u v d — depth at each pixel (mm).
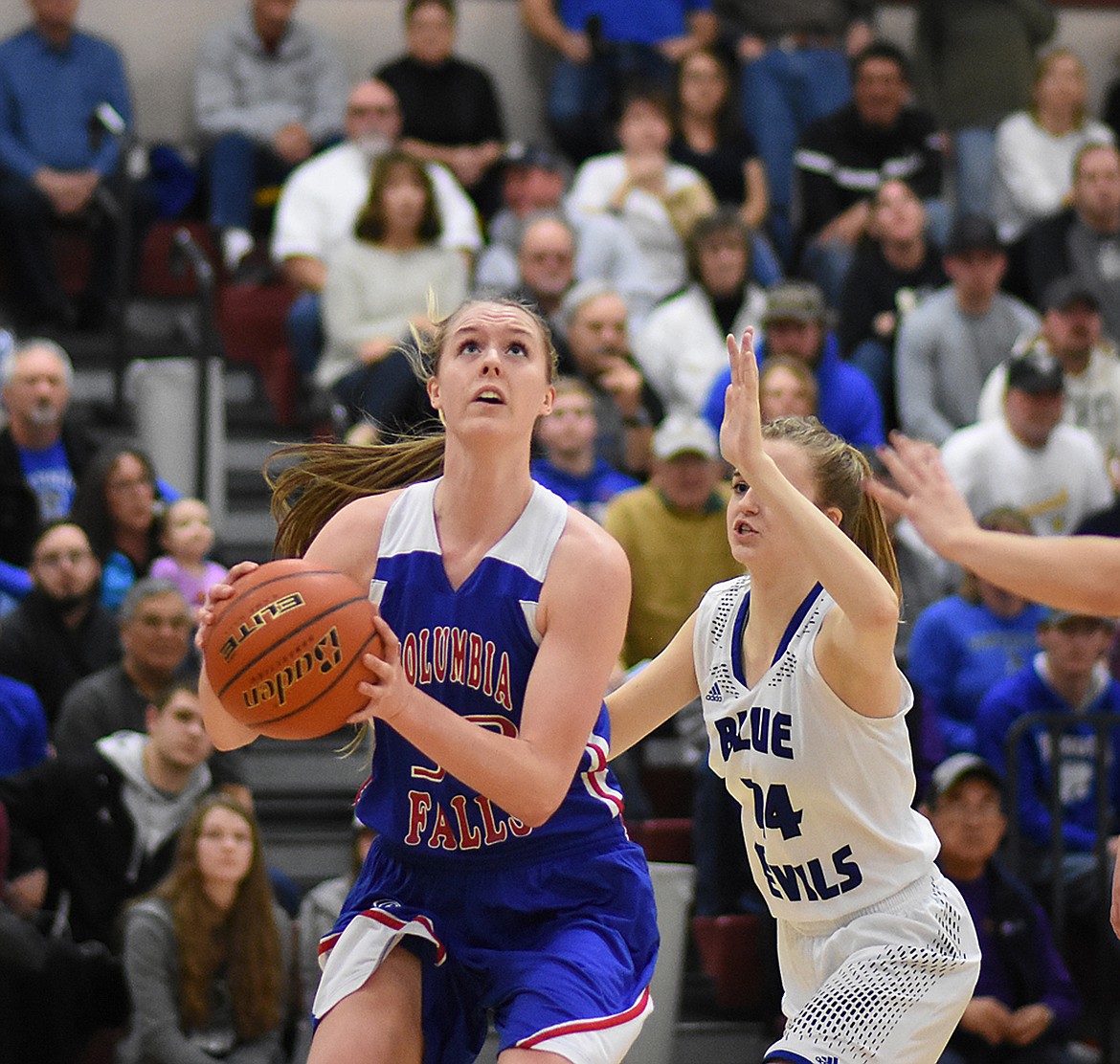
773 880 8727
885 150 26016
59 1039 13477
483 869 7973
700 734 16422
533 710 7574
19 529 17906
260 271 24328
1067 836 16234
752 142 25922
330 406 19625
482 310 7879
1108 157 23516
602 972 7703
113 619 16578
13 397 18328
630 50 26531
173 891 13336
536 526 7863
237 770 15633
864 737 8258
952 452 19469
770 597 8461
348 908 8219
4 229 23016
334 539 8125
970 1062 14445
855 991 8305
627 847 8141
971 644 17172
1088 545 7809
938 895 8570
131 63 28031
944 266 23234
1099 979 15570
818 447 8703
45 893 14633
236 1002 13281
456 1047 8094
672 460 16906
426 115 25516
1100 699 16469
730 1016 15539
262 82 25828
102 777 14641
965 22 27609
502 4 28812
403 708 7191
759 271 23531
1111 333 23422
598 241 22844
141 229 24438
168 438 21000
